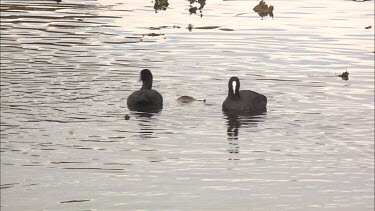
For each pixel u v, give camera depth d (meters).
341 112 21.97
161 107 22.19
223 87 23.98
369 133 20.20
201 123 21.00
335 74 25.36
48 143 18.97
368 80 24.80
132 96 22.20
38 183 16.36
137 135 19.83
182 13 34.00
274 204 15.41
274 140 19.72
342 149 19.00
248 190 16.20
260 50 27.80
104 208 15.05
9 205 15.08
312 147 19.14
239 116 21.62
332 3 37.28
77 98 22.48
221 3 36.62
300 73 25.38
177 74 24.97
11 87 23.09
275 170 17.52
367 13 34.66
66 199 15.48
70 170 17.22
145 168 17.47
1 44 27.53
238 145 19.28
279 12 34.59
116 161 17.89
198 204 15.34
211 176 17.03
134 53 26.97
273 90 23.80
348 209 15.15
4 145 18.73
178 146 19.12
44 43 27.83
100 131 20.02
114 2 36.25
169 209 15.04
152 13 33.81
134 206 15.13
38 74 24.34
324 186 16.47
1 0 35.69
